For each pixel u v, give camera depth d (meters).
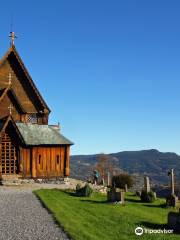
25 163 56.91
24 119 60.12
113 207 35.75
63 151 59.44
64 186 53.16
